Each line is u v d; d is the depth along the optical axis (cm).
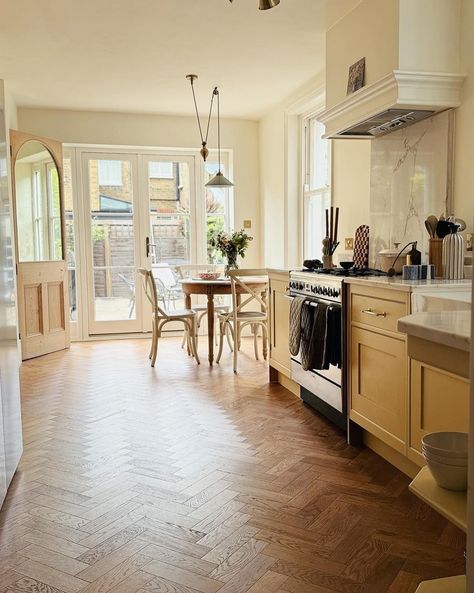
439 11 288
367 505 235
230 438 316
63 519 224
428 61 289
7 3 336
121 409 372
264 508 232
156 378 458
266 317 496
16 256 527
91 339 649
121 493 246
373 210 383
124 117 621
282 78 495
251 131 662
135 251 658
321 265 392
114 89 527
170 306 671
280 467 274
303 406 378
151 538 209
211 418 352
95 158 638
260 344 612
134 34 389
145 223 656
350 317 298
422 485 134
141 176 652
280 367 417
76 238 638
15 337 279
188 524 219
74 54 429
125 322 662
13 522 221
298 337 346
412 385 236
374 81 314
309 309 337
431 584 147
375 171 378
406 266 274
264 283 512
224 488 251
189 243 672
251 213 670
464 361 118
